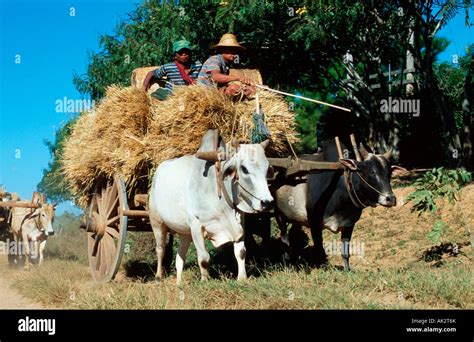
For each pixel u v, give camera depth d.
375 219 11.98
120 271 10.15
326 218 8.36
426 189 9.35
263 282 6.88
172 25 13.79
